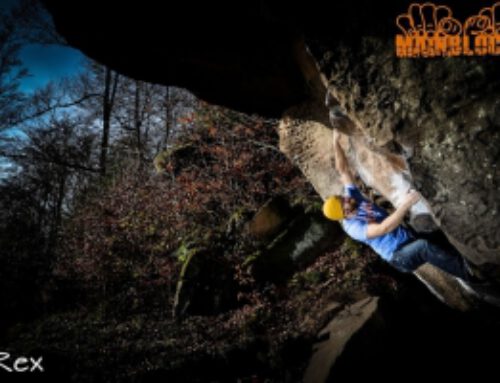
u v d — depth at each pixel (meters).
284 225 6.78
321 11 2.16
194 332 6.04
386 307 4.96
